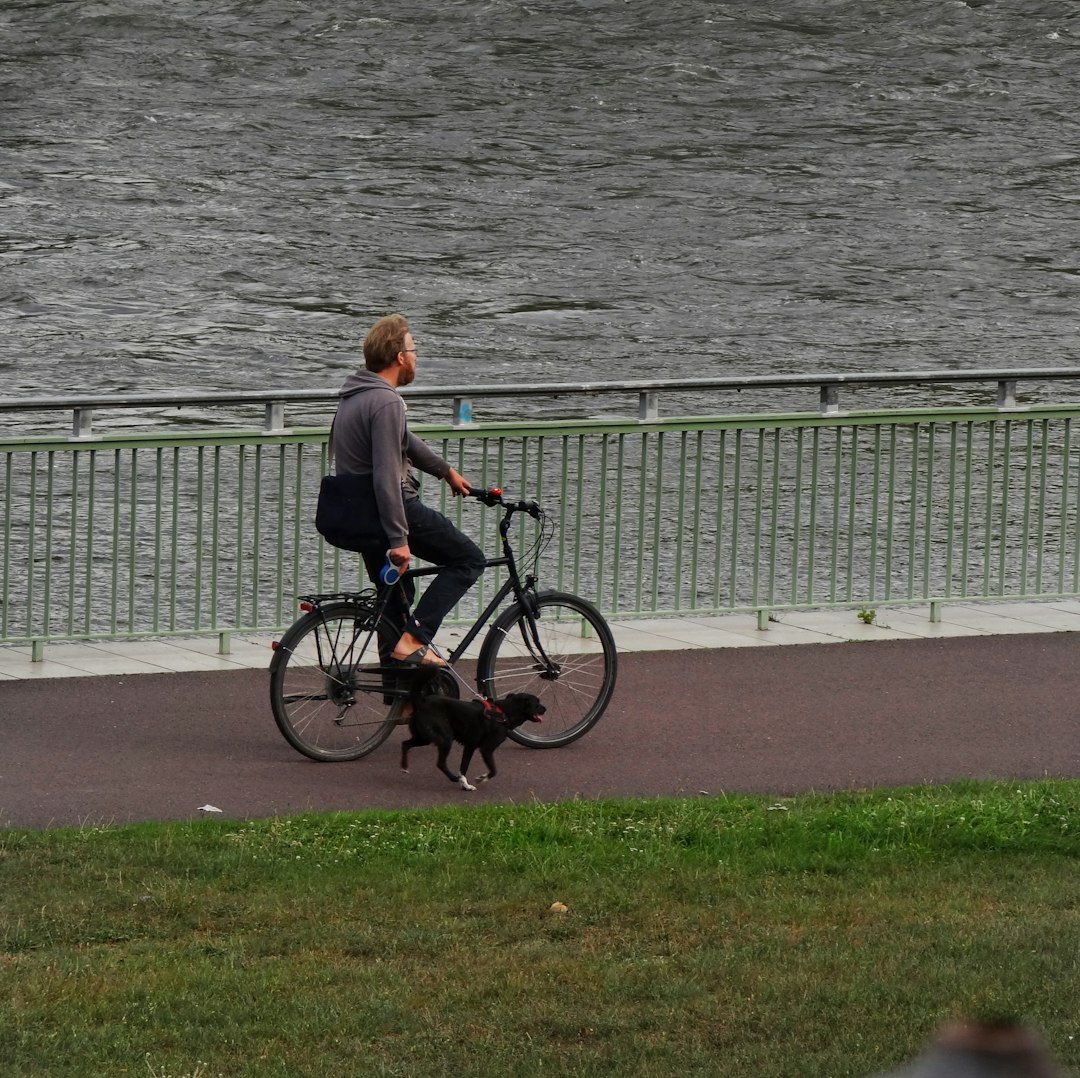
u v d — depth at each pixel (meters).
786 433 80.12
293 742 30.52
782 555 61.06
